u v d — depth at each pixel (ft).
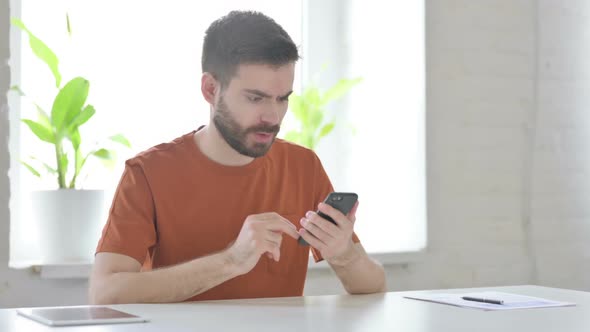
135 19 9.55
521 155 10.91
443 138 10.32
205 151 6.61
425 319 4.63
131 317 4.57
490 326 4.37
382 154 10.54
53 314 4.68
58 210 8.22
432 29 10.23
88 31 9.32
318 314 4.84
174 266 5.83
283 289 6.70
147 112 9.59
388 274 9.95
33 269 8.08
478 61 10.57
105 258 6.02
